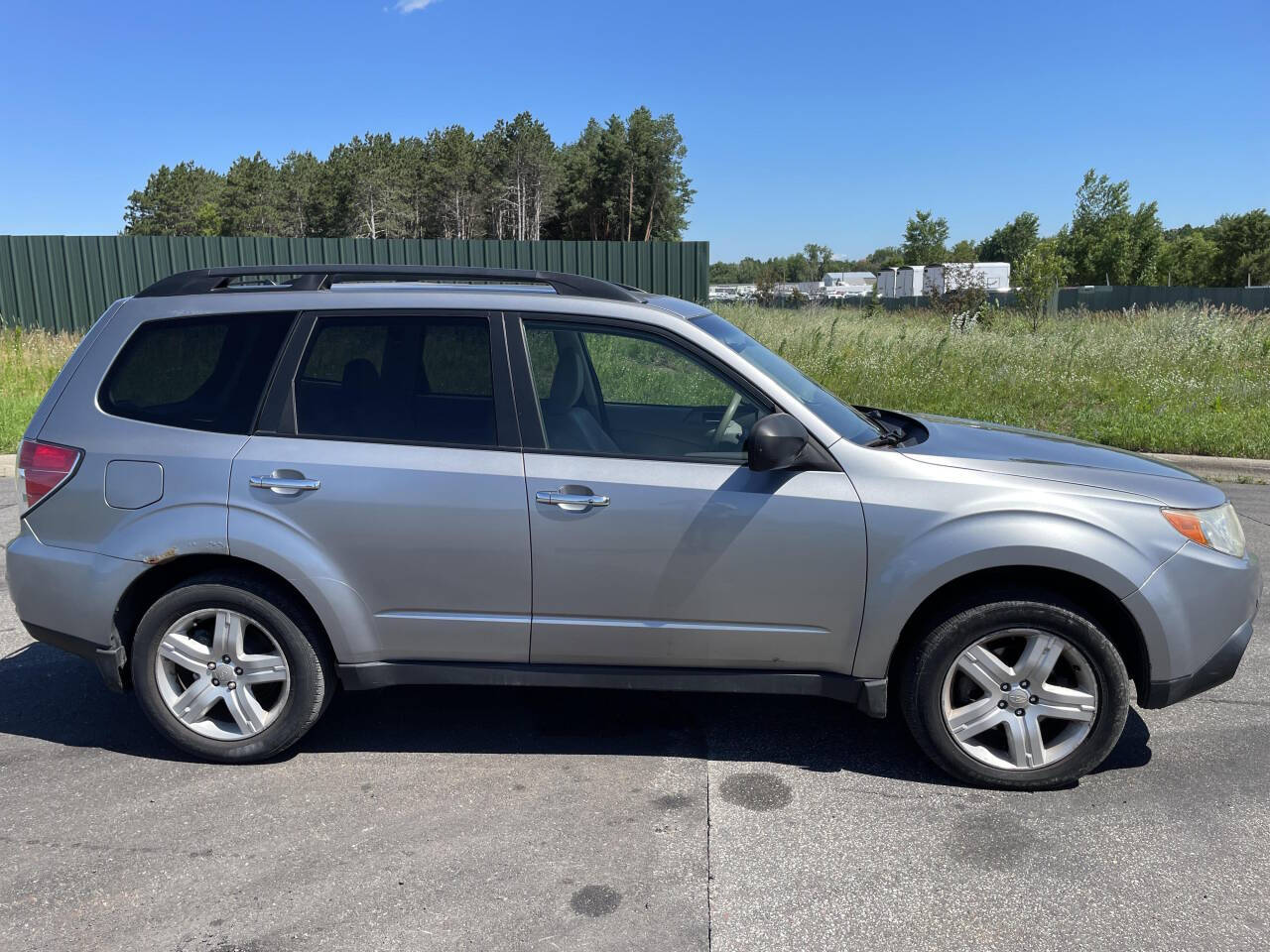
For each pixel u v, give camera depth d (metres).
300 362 3.56
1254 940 2.61
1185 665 3.31
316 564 3.42
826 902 2.79
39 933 2.65
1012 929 2.67
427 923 2.69
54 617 3.59
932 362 12.76
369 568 3.45
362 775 3.56
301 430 3.51
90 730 3.95
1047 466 3.47
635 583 3.40
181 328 3.63
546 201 114.31
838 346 14.16
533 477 3.39
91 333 3.71
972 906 2.77
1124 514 3.28
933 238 92.62
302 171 123.38
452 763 3.66
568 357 3.55
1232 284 77.00
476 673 3.55
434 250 19.78
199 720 3.63
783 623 3.42
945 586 3.44
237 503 3.44
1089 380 11.99
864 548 3.32
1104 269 58.28
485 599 3.46
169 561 3.51
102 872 2.94
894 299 41.66
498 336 3.54
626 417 3.52
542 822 3.23
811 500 3.33
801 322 17.05
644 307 3.59
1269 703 4.17
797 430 3.25
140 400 3.60
